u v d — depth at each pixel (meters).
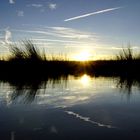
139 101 6.22
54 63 16.59
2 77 12.10
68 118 4.59
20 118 4.56
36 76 13.05
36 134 3.69
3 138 3.52
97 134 3.71
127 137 3.57
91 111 5.15
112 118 4.61
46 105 5.68
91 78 12.84
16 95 7.02
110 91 7.96
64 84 9.88
